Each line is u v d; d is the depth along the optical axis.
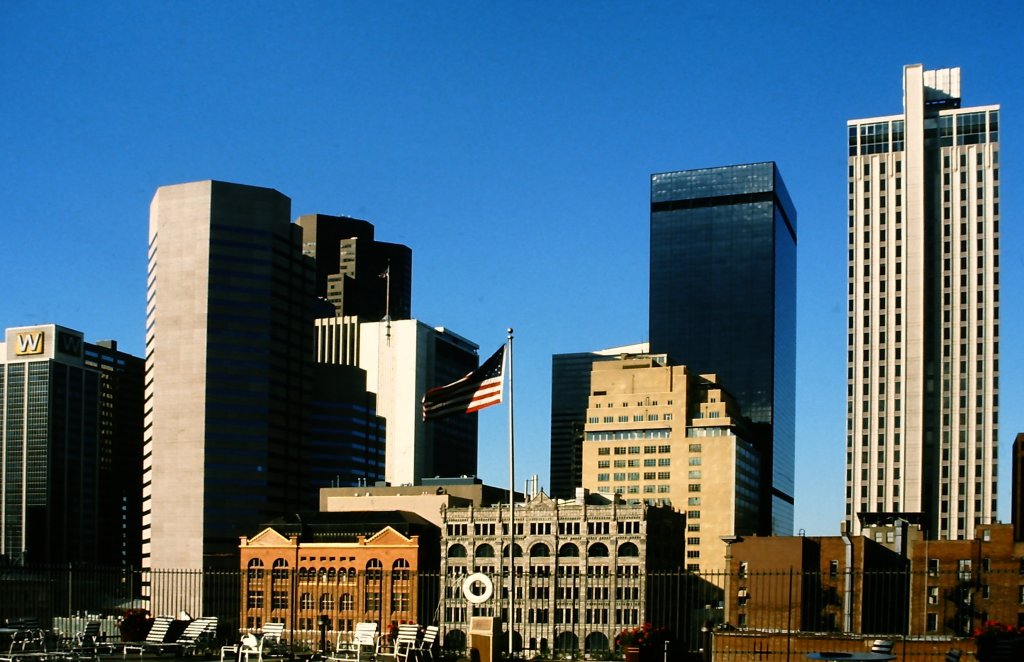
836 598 191.25
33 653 70.94
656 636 69.19
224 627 92.25
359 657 71.69
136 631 81.31
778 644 88.31
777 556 189.75
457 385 86.00
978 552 175.75
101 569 88.62
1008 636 66.62
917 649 81.94
